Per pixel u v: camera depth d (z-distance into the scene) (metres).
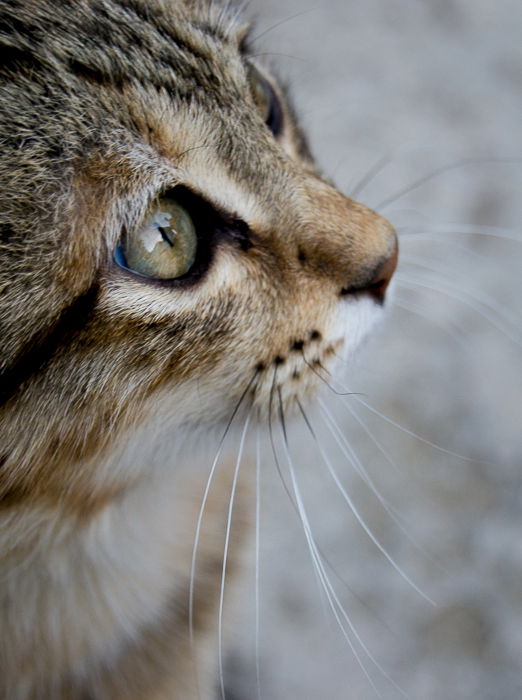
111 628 0.37
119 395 0.33
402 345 0.51
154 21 0.34
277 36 0.63
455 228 0.43
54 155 0.32
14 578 0.35
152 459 0.35
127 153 0.32
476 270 0.53
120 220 0.32
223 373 0.34
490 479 0.48
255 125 0.34
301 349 0.35
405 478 0.48
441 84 0.63
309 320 0.35
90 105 0.32
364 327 0.36
